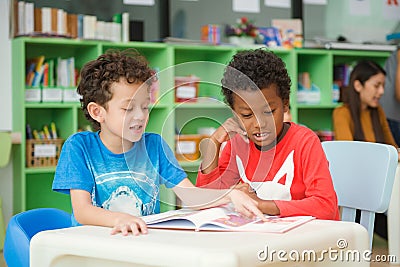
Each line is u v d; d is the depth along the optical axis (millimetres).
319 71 5480
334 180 2064
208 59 5285
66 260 1233
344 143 2039
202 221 1299
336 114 4934
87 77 1630
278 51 5211
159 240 1158
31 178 4836
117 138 1640
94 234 1236
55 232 1269
